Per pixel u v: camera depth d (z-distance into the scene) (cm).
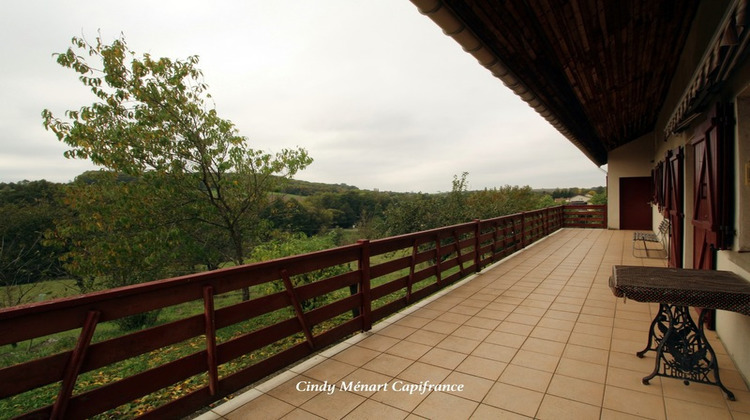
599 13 358
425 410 215
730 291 207
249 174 815
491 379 250
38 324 159
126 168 672
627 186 1269
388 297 655
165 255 764
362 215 1527
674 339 240
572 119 748
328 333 314
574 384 240
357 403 225
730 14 174
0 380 148
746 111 241
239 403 228
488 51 349
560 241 1003
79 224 748
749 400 216
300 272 293
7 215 882
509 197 1556
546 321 365
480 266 621
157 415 199
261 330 260
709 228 280
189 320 218
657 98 755
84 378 377
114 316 185
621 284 235
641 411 207
